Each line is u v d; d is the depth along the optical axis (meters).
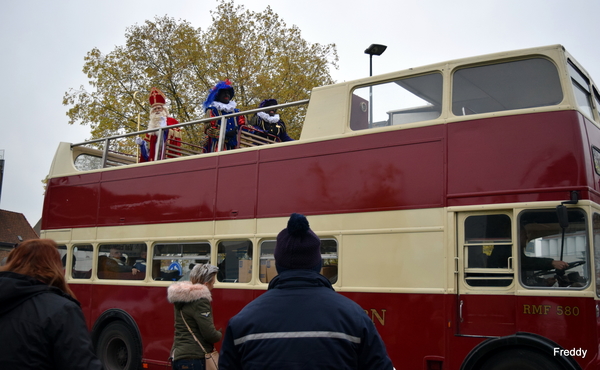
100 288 9.95
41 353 3.01
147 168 9.74
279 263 2.95
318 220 7.27
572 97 5.86
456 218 6.19
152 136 11.51
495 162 6.03
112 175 10.28
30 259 3.30
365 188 6.92
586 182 5.57
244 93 22.36
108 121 21.69
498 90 6.36
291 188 7.67
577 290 5.41
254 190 8.11
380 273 6.59
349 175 7.11
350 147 7.19
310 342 2.61
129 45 22.70
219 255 8.45
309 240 2.94
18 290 3.10
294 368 2.56
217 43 22.58
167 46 22.72
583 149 5.68
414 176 6.55
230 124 10.31
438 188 6.34
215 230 8.48
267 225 7.84
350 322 2.68
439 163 6.39
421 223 6.39
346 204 7.05
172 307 8.80
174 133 11.87
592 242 5.44
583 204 5.50
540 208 5.69
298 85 22.25
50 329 3.03
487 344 5.62
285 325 2.66
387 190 6.73
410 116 6.91
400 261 6.46
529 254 5.71
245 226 8.10
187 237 8.83
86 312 10.07
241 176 8.33
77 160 11.60
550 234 5.64
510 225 5.90
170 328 8.77
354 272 6.80
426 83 6.88
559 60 6.05
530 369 5.45
